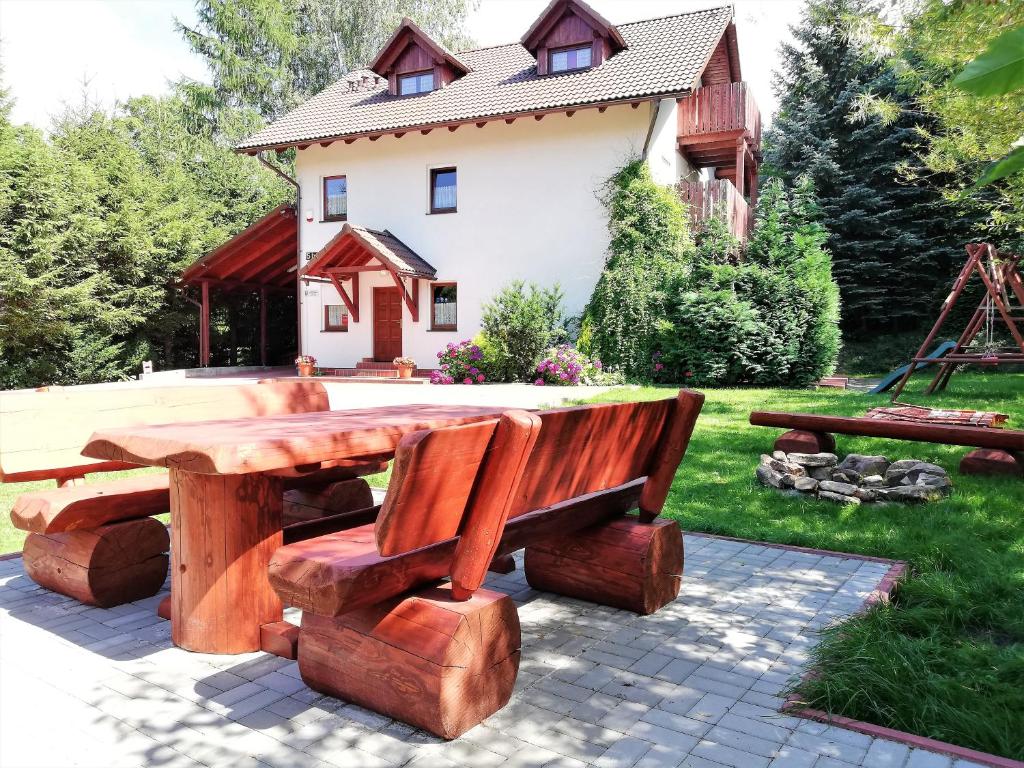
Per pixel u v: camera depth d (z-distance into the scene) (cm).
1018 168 99
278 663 307
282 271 2398
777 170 2722
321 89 3359
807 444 674
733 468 693
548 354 1608
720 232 1658
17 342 1967
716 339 1543
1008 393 1238
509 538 302
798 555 465
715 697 275
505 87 1880
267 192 3044
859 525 512
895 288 2519
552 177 1769
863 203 2528
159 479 419
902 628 330
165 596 375
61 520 351
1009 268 1188
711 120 1845
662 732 249
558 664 305
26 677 293
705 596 390
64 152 2338
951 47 514
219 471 253
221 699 274
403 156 1936
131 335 2333
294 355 2766
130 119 3100
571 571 383
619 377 1582
